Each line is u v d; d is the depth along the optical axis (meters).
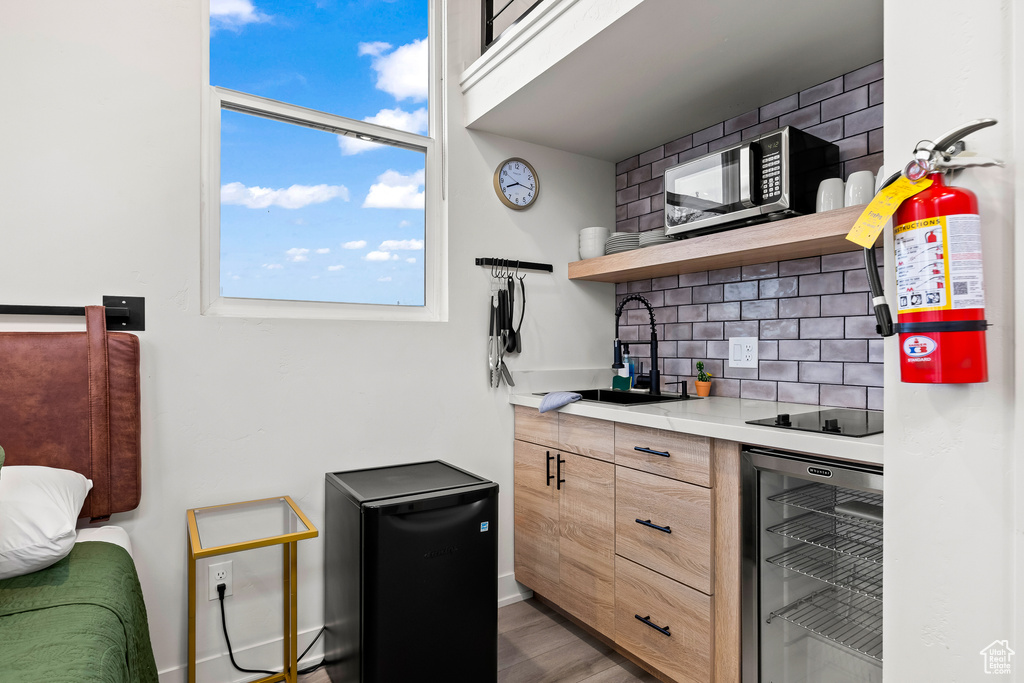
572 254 2.71
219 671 1.81
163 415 1.73
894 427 1.01
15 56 1.55
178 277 1.76
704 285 2.43
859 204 1.56
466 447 2.35
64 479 1.41
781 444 1.38
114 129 1.67
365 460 2.10
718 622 1.56
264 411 1.90
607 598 1.93
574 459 2.11
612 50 1.77
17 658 0.88
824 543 1.58
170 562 1.74
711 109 2.21
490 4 2.40
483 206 2.42
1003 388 0.86
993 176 0.87
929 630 0.95
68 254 1.60
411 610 1.56
